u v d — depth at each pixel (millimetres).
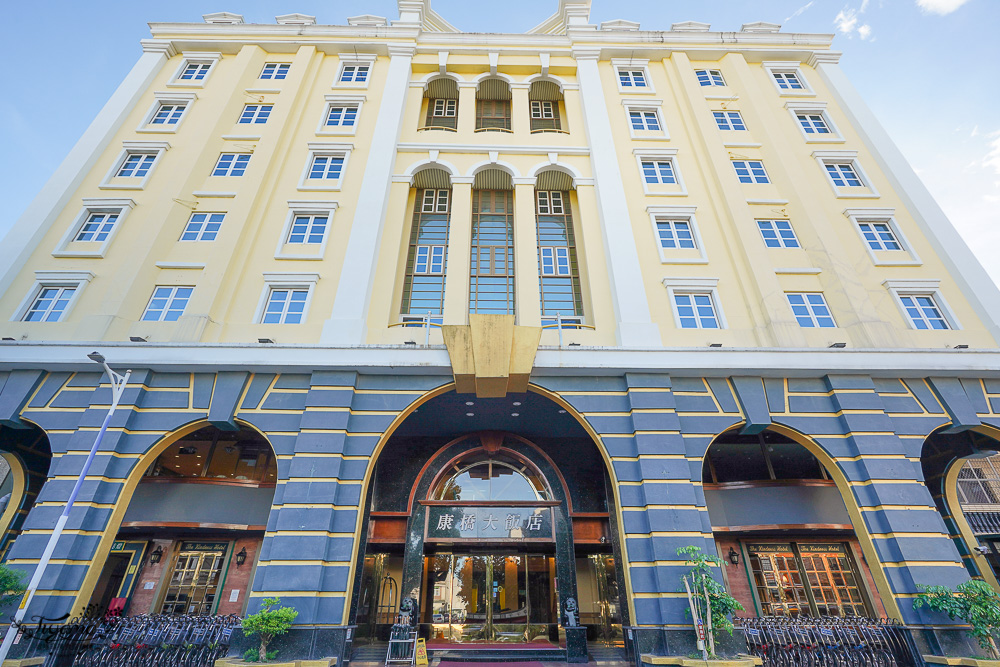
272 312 13664
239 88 18172
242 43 19531
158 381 12086
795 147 17750
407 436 15680
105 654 10055
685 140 17781
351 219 15266
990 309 13656
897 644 10086
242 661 9281
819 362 12492
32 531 10219
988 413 12336
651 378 12383
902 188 16312
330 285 13961
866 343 13086
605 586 15633
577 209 17031
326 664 9141
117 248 14422
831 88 19438
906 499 11078
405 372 12336
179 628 10633
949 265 14680
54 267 13930
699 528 10695
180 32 19625
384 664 11680
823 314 14031
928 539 10648
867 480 11359
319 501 10578
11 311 12969
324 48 19719
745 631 10641
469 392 12586
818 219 15523
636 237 15320
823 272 14586
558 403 12617
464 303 14180
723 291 14367
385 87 18438
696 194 16391
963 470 17078
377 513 14352
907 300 14445
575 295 15531
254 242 14703
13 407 11484
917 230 15570
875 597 14367
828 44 20656
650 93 18891
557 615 13727
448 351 12203
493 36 19984
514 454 15227
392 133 17062
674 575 10242
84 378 12109
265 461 15711
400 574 15211
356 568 13148
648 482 11117
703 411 12219
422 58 19562
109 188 15578
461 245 15102
